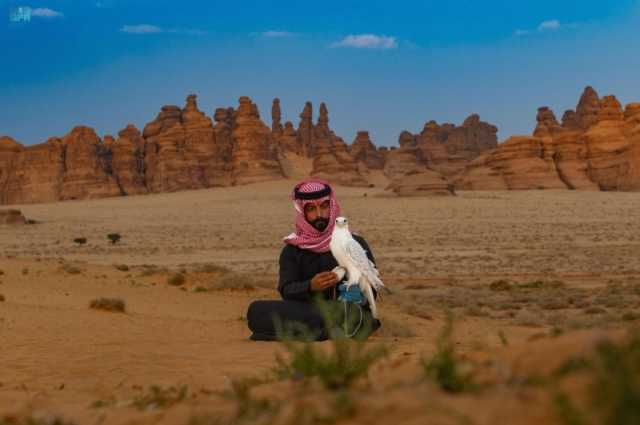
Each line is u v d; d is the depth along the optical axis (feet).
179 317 63.87
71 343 37.68
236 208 540.11
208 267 133.49
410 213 470.80
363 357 11.71
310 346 12.06
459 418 7.42
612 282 164.76
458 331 55.31
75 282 98.99
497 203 529.04
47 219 488.85
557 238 322.34
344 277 33.06
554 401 6.73
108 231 398.83
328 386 10.94
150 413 12.33
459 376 8.78
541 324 80.12
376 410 8.30
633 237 317.83
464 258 244.63
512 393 7.82
